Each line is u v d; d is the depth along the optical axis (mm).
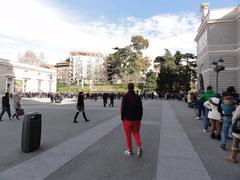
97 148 8547
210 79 47188
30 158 7223
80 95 15117
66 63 166500
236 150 7172
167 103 40875
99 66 152500
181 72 72812
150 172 6195
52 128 12734
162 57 78500
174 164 6891
